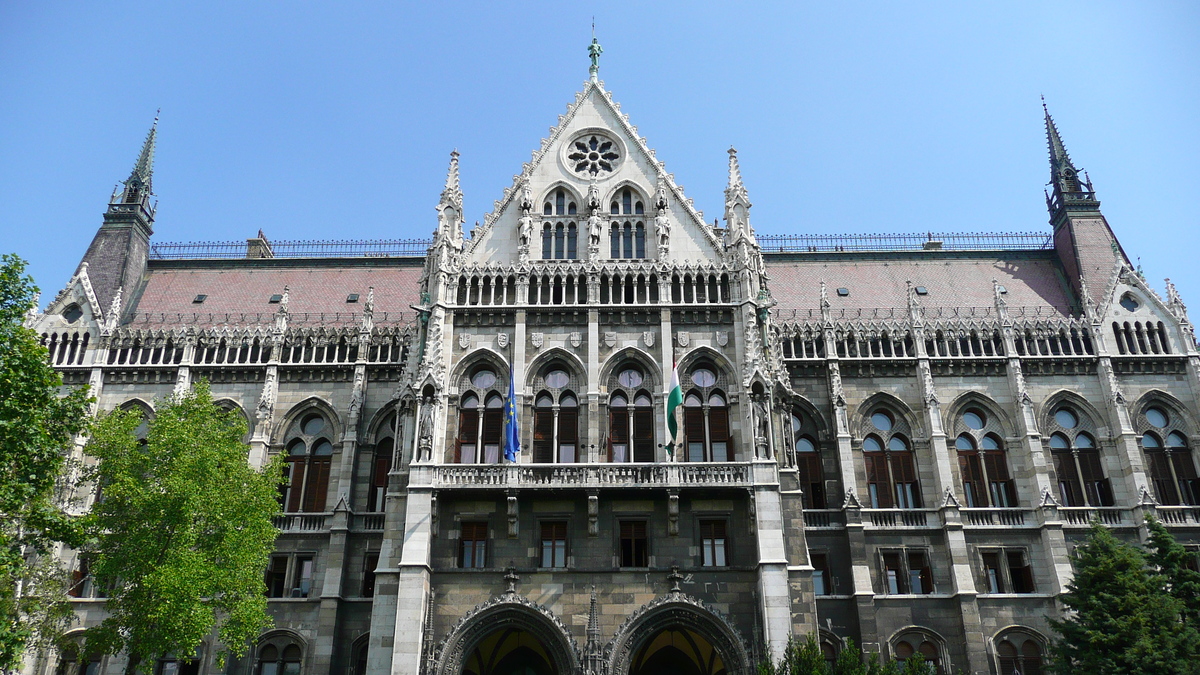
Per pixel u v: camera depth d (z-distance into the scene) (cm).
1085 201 6294
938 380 5431
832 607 4791
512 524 4281
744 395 4559
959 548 4894
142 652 3797
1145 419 5359
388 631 4138
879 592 4859
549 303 4800
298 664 4803
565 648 4050
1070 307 5922
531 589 4172
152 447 4141
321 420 5462
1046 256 6412
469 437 4594
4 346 3284
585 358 4691
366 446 5316
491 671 4503
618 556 4259
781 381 4716
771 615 4025
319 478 5303
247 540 4103
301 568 5038
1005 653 4753
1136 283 5688
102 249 6250
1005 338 5481
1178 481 5212
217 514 4009
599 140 5347
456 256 4938
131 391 5488
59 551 4931
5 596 3644
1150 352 5478
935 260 6419
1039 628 4762
